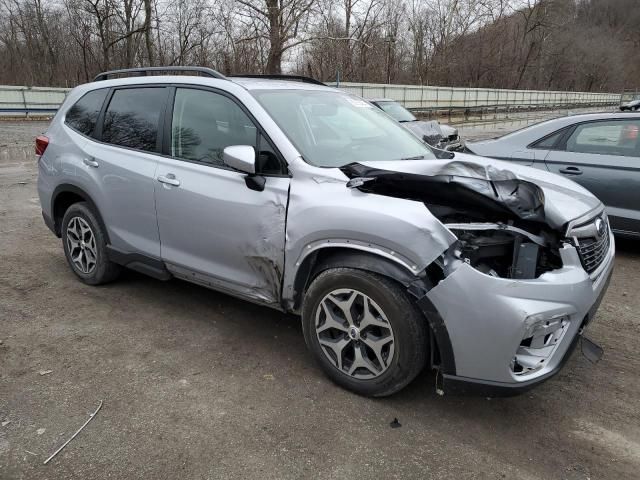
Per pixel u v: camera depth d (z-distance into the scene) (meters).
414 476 2.42
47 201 4.74
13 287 4.56
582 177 5.76
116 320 3.96
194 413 2.85
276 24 24.28
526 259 2.75
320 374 3.25
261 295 3.36
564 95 54.78
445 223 2.84
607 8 102.00
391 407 2.93
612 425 2.84
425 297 2.59
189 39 30.09
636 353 3.63
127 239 4.10
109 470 2.43
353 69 34.12
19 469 2.42
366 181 2.87
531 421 2.86
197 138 3.64
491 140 6.71
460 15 46.34
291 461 2.51
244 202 3.25
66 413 2.83
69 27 39.50
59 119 4.75
